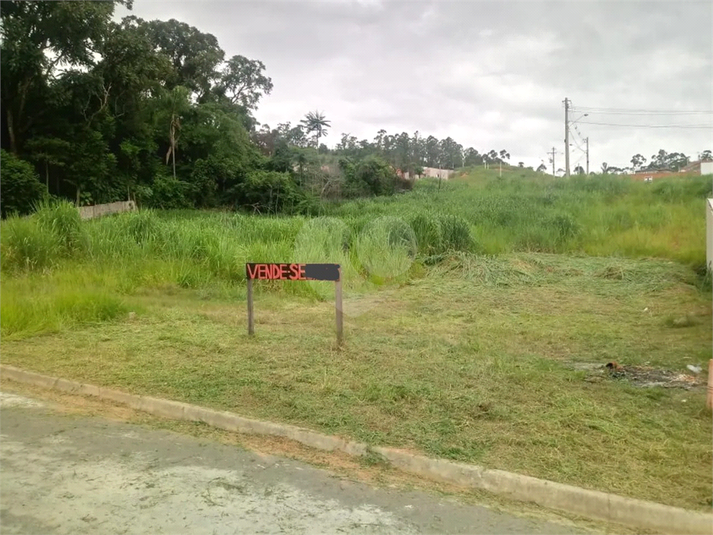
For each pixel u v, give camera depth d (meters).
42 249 11.76
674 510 3.33
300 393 5.33
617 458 3.97
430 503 3.57
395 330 7.82
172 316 8.52
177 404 5.11
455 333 7.67
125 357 6.54
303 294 10.19
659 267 12.22
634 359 6.43
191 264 11.66
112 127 34.03
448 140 78.62
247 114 52.81
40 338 7.39
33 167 27.91
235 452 4.32
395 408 4.92
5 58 27.45
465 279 11.84
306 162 43.09
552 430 4.43
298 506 3.52
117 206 31.08
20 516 3.38
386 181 42.03
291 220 15.48
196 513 3.43
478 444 4.22
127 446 4.42
